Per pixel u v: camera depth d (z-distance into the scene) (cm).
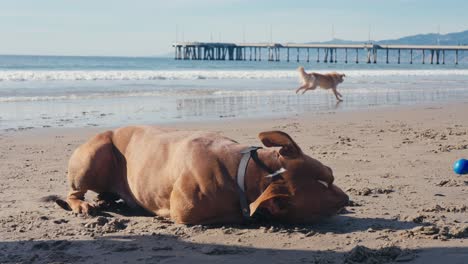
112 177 568
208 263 417
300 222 502
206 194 484
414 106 1727
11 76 2769
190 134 531
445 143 1004
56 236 493
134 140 558
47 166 809
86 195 646
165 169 515
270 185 467
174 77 3150
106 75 3114
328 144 990
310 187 476
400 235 475
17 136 1072
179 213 496
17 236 492
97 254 443
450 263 403
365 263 409
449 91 2391
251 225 507
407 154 888
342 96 2112
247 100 1872
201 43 12375
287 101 1870
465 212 552
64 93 1964
